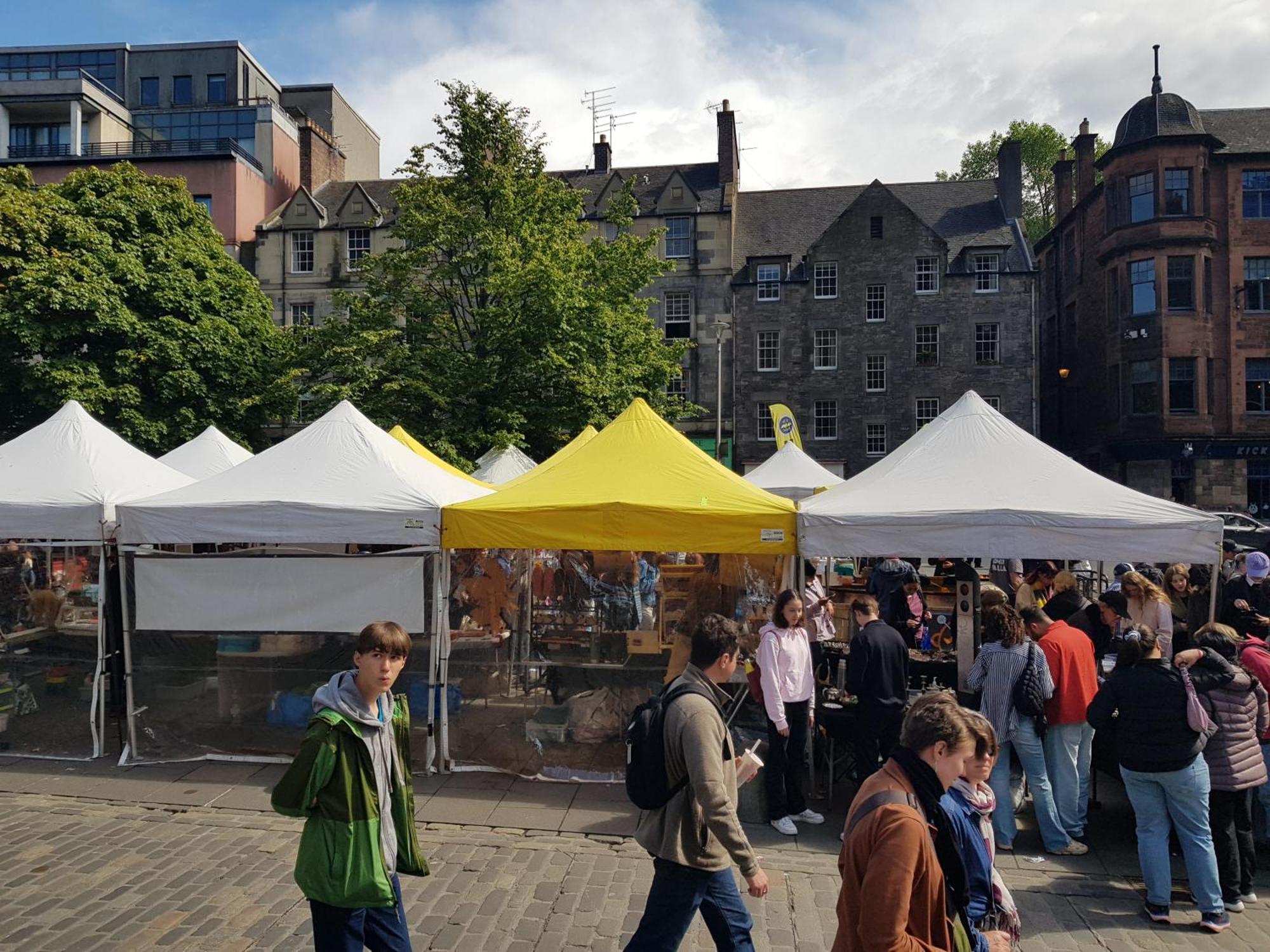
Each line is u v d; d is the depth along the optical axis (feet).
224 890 17.01
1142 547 22.66
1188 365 98.12
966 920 8.31
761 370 113.29
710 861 11.29
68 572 31.91
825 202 124.26
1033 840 20.61
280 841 19.62
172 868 18.06
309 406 75.61
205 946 14.80
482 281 71.20
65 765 24.97
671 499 24.25
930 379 110.63
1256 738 17.37
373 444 27.99
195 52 150.71
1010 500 24.09
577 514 23.84
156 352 72.28
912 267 111.34
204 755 25.25
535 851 19.19
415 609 24.75
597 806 22.12
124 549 25.75
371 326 70.23
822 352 112.57
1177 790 16.35
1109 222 102.83
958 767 8.40
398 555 24.81
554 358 63.93
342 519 24.52
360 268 74.59
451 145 73.00
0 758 25.54
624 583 25.67
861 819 8.20
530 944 15.02
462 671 25.23
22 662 26.76
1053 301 126.72
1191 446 96.78
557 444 69.97
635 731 11.51
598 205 118.42
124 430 69.62
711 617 11.74
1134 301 100.58
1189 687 16.46
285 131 128.47
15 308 68.08
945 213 119.44
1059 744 20.21
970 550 23.11
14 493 26.40
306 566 24.94
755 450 112.68
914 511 23.48
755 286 113.60
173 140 124.67
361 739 10.98
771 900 17.02
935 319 110.73
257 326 82.79
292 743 24.91
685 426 113.09
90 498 26.12
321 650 24.89
